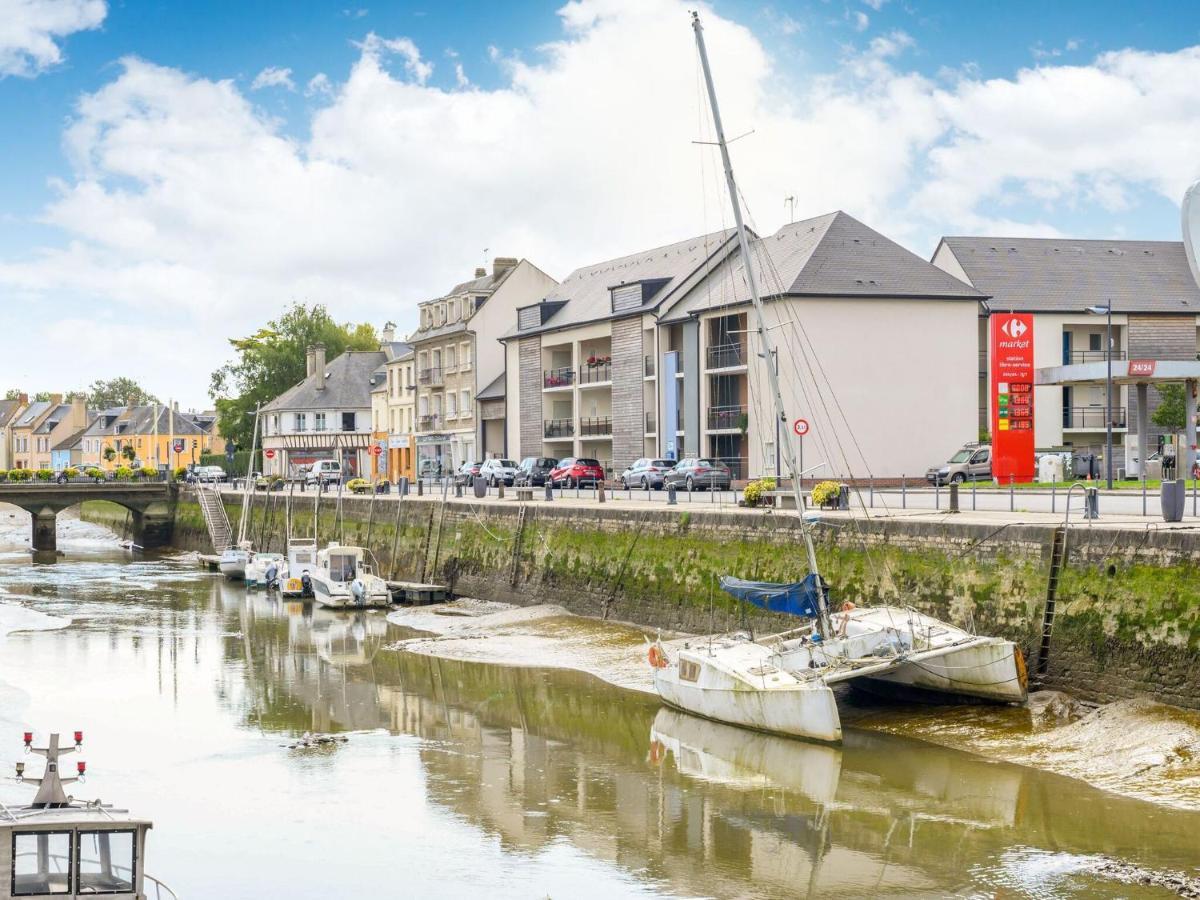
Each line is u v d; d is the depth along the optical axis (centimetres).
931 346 5619
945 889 1833
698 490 5547
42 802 1623
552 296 8094
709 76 2920
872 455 5516
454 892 1889
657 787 2408
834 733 2589
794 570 3547
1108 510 3472
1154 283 6862
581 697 3247
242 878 1952
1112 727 2469
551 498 5469
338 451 11038
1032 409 4591
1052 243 7094
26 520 12669
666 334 6388
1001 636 2873
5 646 4184
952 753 2528
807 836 2094
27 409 17138
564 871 1969
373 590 5278
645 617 4159
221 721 3030
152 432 14450
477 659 3853
